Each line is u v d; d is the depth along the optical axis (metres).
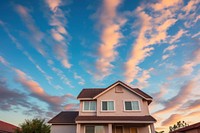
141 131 22.11
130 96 23.36
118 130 22.28
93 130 21.27
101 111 22.31
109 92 23.70
